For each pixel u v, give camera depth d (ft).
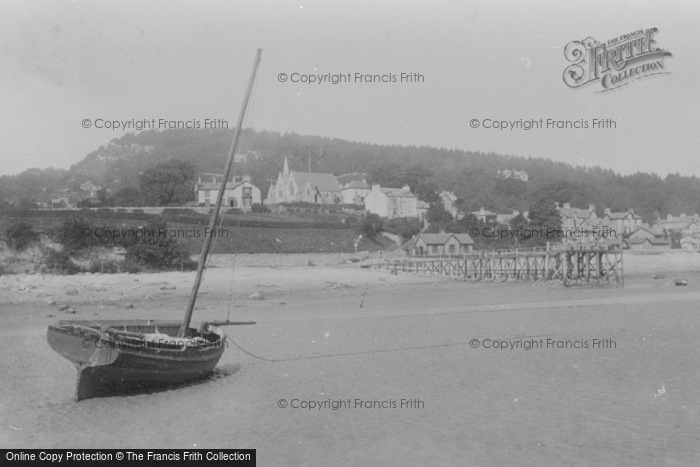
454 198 381.19
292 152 433.48
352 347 93.91
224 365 81.05
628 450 48.01
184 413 58.03
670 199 426.92
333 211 318.24
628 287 213.25
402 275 228.02
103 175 313.32
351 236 275.59
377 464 45.60
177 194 269.85
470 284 221.46
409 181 398.83
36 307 131.75
